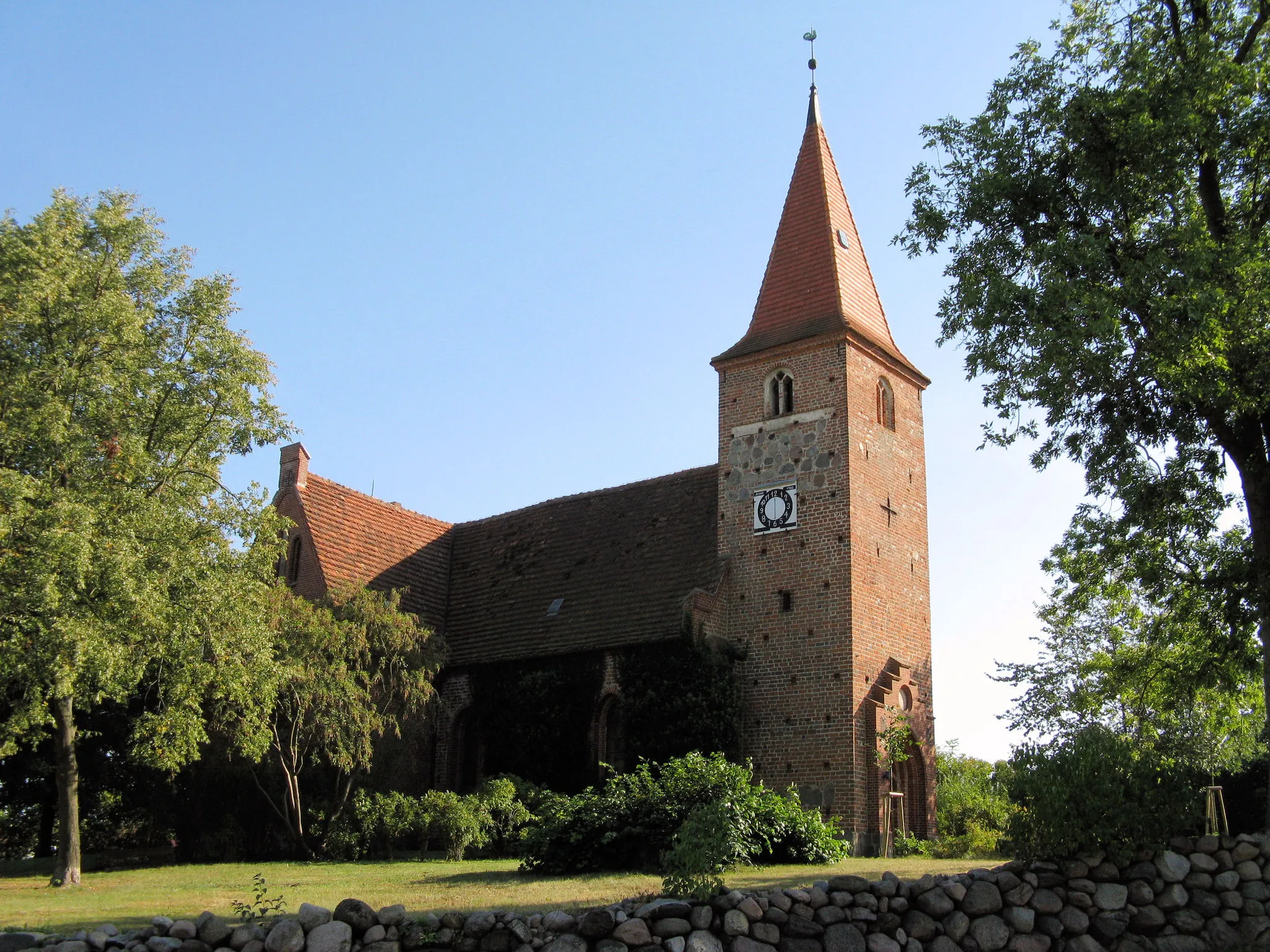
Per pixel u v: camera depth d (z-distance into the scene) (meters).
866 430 36.16
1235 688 25.69
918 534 37.84
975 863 26.19
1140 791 16.25
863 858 30.59
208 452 28.56
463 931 13.60
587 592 39.97
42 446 24.97
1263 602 20.06
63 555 22.67
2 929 15.96
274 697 29.14
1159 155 20.22
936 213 22.41
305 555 41.59
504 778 34.44
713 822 16.61
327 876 24.94
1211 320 18.39
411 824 31.64
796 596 34.78
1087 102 20.59
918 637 36.62
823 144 40.81
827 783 32.44
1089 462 22.33
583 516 44.66
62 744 26.56
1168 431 21.89
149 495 26.47
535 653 38.41
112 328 26.06
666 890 16.05
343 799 33.00
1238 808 33.44
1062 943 15.41
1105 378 20.06
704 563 37.25
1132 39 21.91
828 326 36.34
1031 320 20.20
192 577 25.83
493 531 47.78
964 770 66.00
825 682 33.34
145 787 36.38
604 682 36.22
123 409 26.84
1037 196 21.81
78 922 17.03
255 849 34.72
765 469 36.78
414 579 44.91
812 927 14.67
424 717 39.41
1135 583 29.02
